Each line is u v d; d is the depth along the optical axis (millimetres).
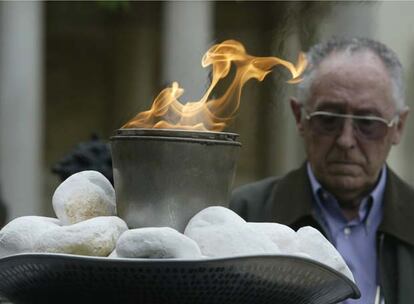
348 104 7160
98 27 36219
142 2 35719
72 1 36031
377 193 7234
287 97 8422
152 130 3949
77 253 3873
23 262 3730
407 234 7074
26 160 28453
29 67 28500
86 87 36312
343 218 7242
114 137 3994
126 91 36156
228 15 29453
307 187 7352
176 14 28641
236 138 4070
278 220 7371
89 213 4125
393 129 7297
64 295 3797
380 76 7180
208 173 3957
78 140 36312
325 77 7203
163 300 3703
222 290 3691
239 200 7566
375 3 20125
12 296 3977
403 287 6965
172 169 3916
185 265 3584
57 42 36125
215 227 3838
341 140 7141
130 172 3949
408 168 27094
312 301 3934
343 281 3861
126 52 36094
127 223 3988
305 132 7344
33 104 28609
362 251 7176
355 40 7324
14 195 28375
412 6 21984
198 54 28156
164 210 3930
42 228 4023
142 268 3602
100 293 3723
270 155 32625
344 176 7160
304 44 8977
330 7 10289
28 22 28453
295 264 3717
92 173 4230
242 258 3621
